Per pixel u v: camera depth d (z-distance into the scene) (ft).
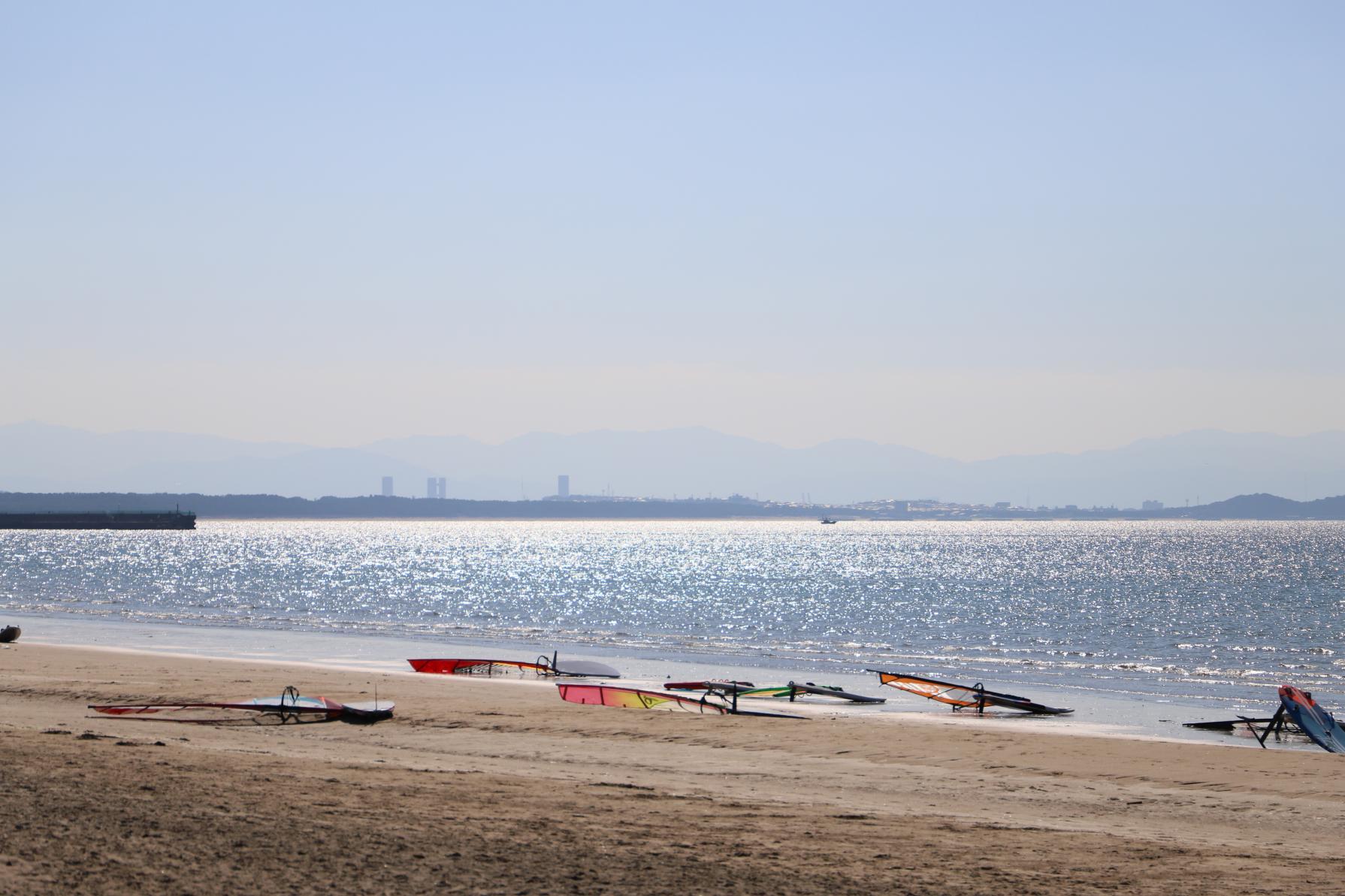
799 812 66.54
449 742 103.40
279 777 66.28
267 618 298.56
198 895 39.19
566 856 47.98
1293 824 75.82
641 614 332.60
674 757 98.32
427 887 41.86
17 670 157.99
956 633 280.72
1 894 37.42
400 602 378.53
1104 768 97.09
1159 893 47.73
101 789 57.11
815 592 437.17
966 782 89.56
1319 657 228.63
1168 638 271.08
